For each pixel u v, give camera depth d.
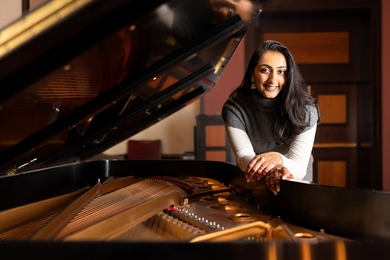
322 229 1.14
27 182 1.59
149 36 1.14
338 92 4.87
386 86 4.50
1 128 1.26
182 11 1.08
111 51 1.09
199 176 2.58
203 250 0.75
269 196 1.45
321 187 1.14
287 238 0.90
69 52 0.94
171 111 2.42
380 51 4.51
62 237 1.03
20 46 0.83
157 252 0.75
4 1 3.78
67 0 0.84
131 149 4.65
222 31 1.34
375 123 4.54
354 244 0.76
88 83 1.27
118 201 1.53
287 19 4.83
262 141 1.82
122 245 0.75
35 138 1.56
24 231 1.20
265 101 1.74
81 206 1.43
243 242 0.75
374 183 4.52
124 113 1.99
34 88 1.04
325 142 4.88
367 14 4.65
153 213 1.35
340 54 4.83
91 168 2.38
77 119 1.55
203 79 2.03
